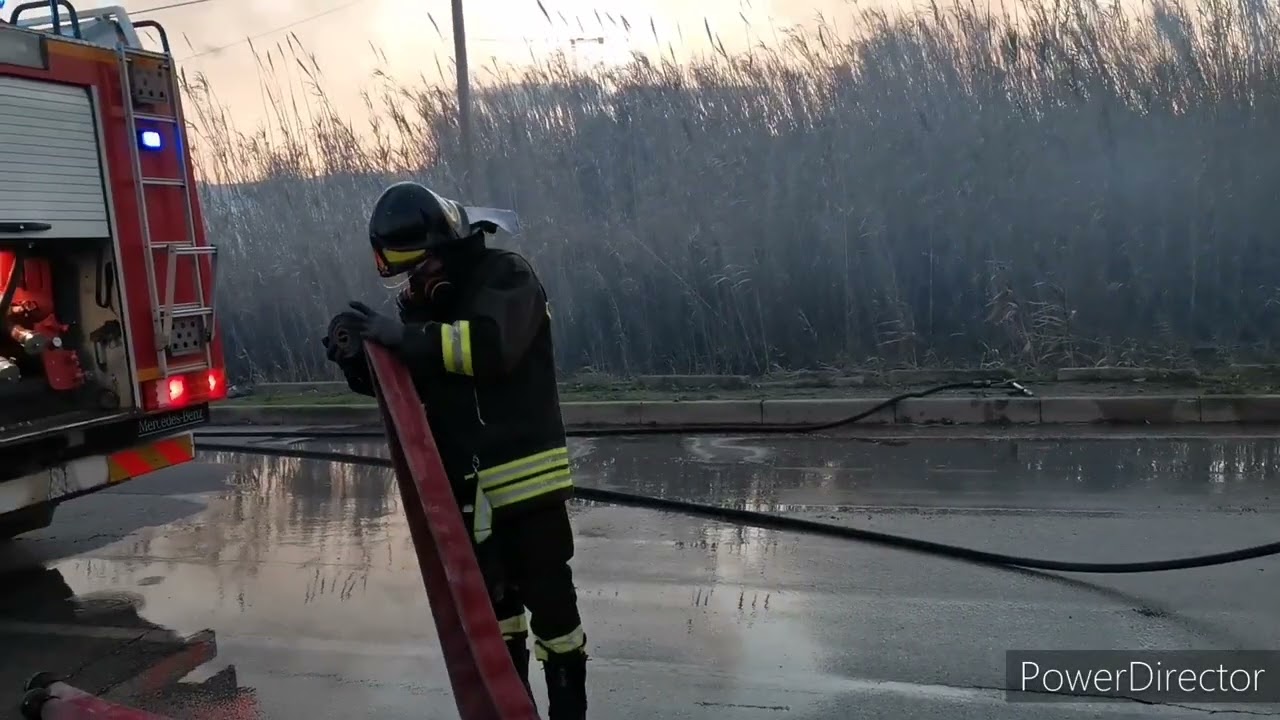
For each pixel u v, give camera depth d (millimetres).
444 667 3850
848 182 10211
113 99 5094
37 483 4816
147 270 5215
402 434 2666
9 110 4566
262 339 11258
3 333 5031
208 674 3854
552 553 2902
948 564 4754
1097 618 4070
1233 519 5277
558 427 2939
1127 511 5488
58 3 5137
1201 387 8328
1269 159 9641
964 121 10367
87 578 5004
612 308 10352
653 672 3715
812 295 10258
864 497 5977
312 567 5055
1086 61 10359
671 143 10742
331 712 3520
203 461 7723
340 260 11008
